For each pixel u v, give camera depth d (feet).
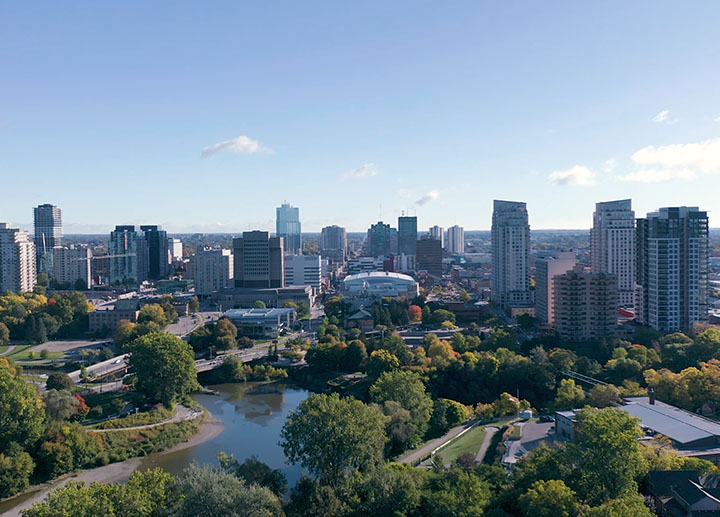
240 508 459.73
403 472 543.39
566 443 533.14
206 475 481.05
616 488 477.36
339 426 606.55
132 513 443.32
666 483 479.00
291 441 620.49
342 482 592.19
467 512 452.35
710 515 424.87
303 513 524.93
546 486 443.32
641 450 541.75
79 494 440.04
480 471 545.03
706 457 580.71
